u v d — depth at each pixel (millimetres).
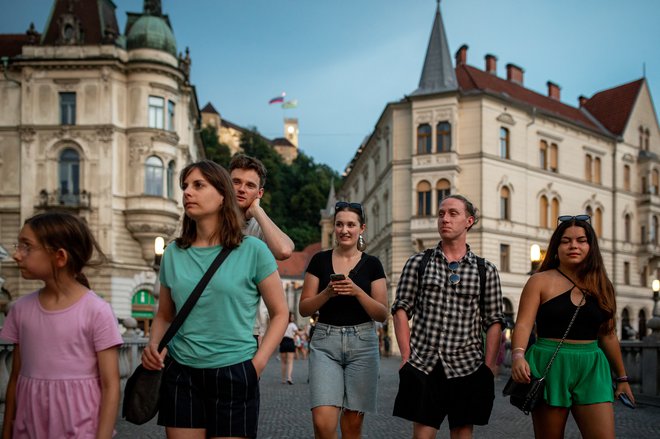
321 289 5016
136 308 33625
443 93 34844
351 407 4734
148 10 35469
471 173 35281
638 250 44656
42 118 32969
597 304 4188
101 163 32812
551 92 46219
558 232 4352
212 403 3125
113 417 3010
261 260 3285
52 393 2945
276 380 17016
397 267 36156
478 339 4434
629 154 44656
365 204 48719
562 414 4156
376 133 42188
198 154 53031
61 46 33219
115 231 32906
